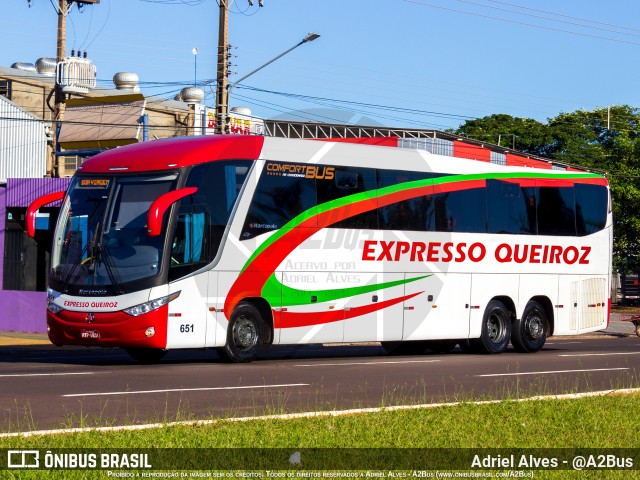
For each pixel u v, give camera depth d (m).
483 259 27.06
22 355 26.52
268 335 22.52
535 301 28.58
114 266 20.66
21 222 38.72
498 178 27.58
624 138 69.06
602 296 30.41
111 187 21.25
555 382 18.77
